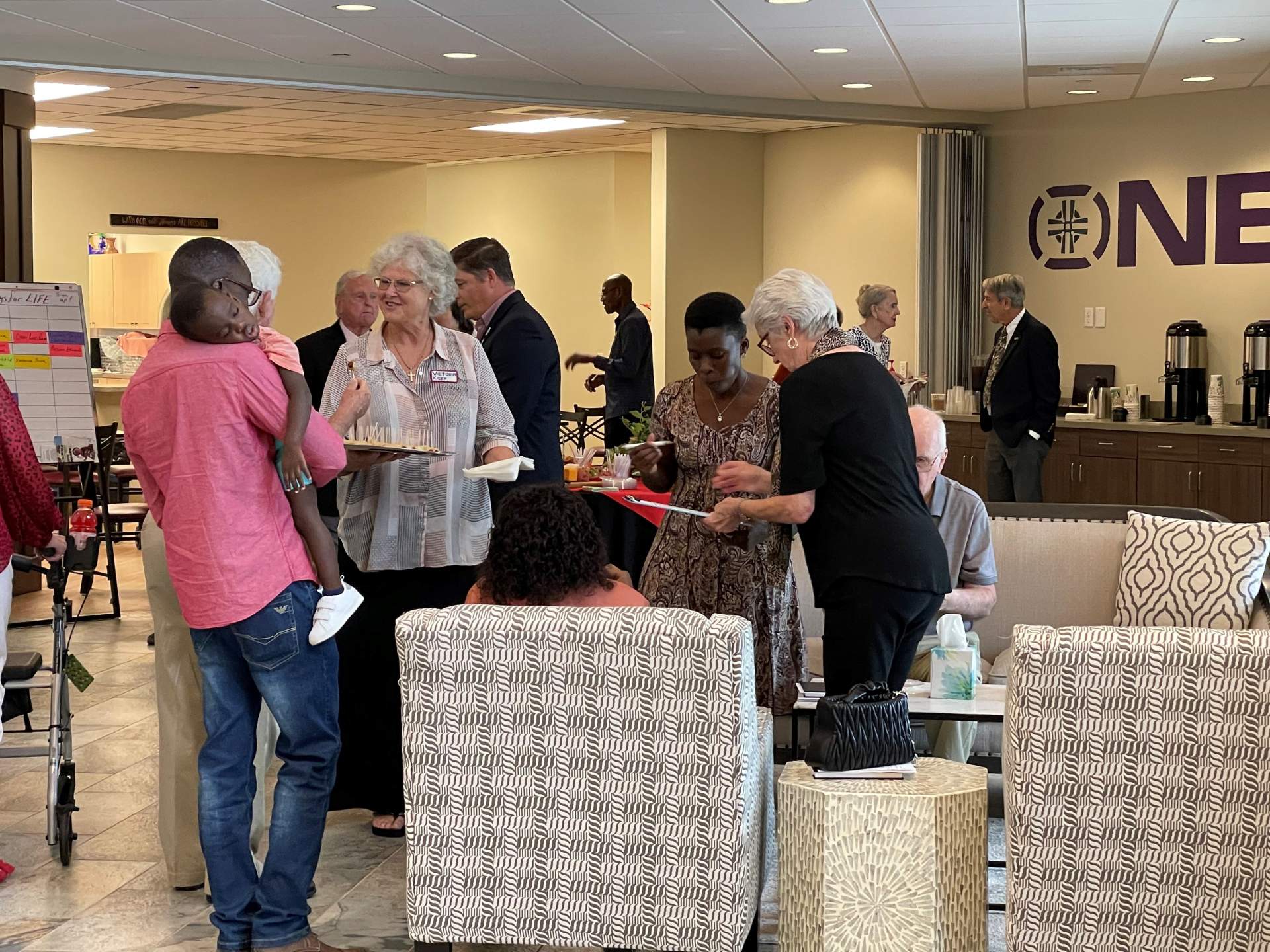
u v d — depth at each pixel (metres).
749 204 13.70
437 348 4.12
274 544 3.29
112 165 14.77
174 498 3.22
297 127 13.07
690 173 13.38
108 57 9.81
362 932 3.72
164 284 14.61
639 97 11.36
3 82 9.79
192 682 3.98
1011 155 11.95
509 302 4.62
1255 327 9.81
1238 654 2.74
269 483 3.30
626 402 10.83
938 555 3.65
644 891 3.01
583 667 2.95
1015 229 11.95
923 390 11.95
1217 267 10.66
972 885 3.10
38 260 14.52
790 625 4.00
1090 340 11.46
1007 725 2.89
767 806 3.42
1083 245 11.47
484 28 8.79
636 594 3.31
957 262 11.99
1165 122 10.93
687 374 13.48
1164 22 8.27
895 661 3.73
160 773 4.05
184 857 4.04
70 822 4.25
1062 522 5.25
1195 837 2.80
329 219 15.85
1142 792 2.81
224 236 15.32
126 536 9.22
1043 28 8.49
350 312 5.03
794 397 3.62
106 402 13.74
